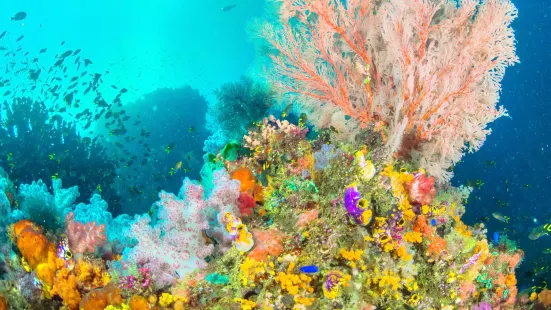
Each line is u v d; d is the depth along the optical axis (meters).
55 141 4.32
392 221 1.42
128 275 1.27
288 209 1.46
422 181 1.57
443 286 1.49
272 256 1.31
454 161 1.89
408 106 1.86
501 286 1.71
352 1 1.94
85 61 5.13
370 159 1.62
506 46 1.75
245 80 2.71
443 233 1.61
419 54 1.85
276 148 1.77
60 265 1.36
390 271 1.38
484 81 1.84
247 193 1.54
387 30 1.81
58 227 1.48
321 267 1.32
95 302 1.25
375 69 2.03
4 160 3.99
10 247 1.46
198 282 1.28
